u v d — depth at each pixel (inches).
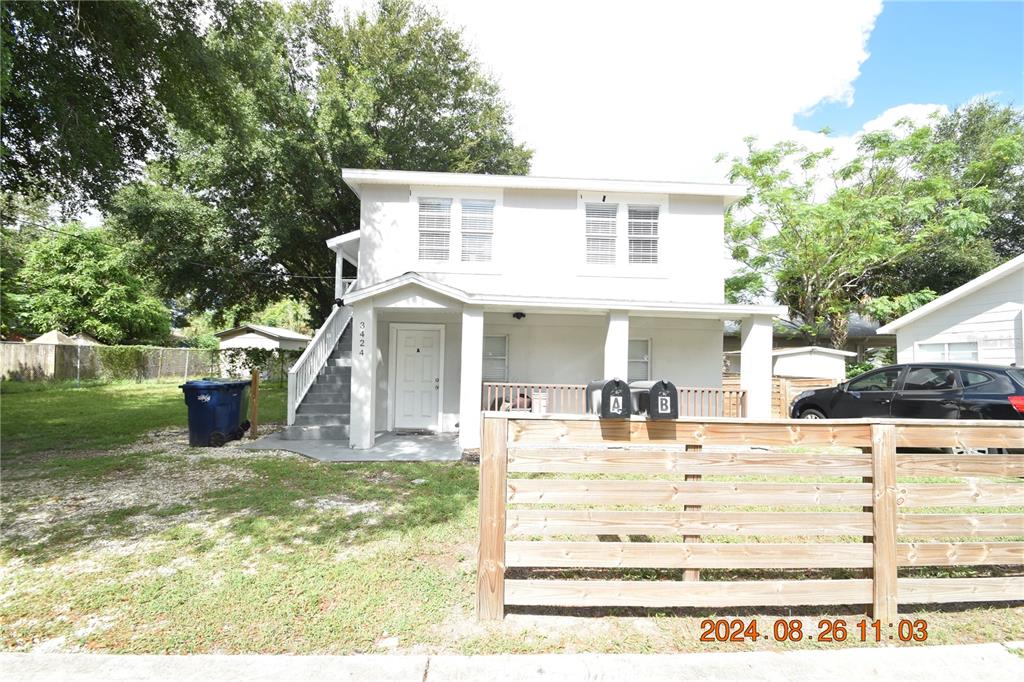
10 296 997.8
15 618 126.9
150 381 928.9
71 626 123.0
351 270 817.5
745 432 130.1
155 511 208.5
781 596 126.3
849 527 127.3
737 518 127.0
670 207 439.2
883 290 764.0
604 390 129.3
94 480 258.5
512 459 127.0
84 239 1050.7
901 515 128.6
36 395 687.7
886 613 125.1
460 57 846.5
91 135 341.4
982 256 731.4
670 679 102.0
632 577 150.9
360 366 351.9
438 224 432.5
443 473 277.9
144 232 668.1
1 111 273.6
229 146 619.5
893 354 687.7
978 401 299.4
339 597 136.7
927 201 636.7
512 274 431.2
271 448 344.5
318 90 733.9
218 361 1048.8
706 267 438.3
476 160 824.3
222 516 203.5
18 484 250.7
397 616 127.0
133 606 131.8
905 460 129.0
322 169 661.3
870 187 696.4
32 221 944.3
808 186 716.0
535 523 125.3
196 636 118.0
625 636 119.5
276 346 885.2
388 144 744.3
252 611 128.8
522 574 151.6
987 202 671.1
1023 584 131.8
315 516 203.3
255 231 709.3
